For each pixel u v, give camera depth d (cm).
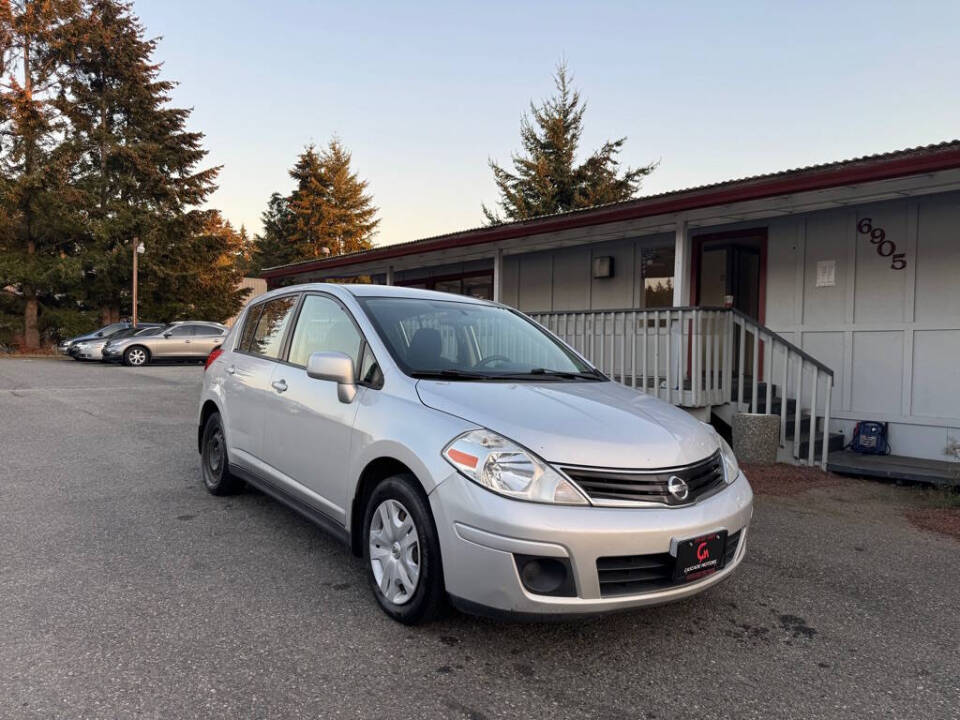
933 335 690
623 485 270
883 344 726
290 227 4244
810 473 642
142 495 516
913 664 284
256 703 239
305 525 447
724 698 253
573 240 960
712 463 311
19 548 394
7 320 2708
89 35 2817
